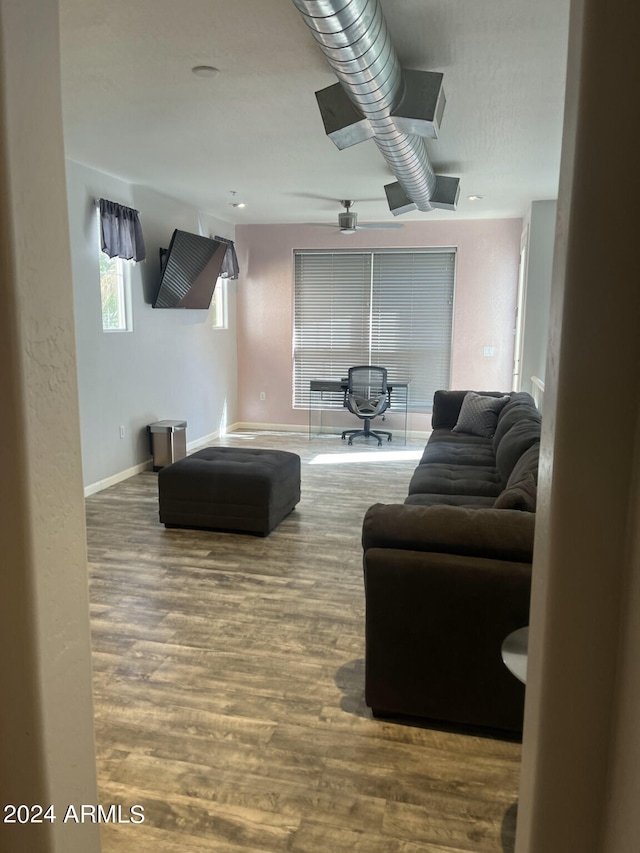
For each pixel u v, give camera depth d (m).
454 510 2.31
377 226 6.32
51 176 1.09
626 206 0.89
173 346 6.61
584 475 0.95
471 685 2.19
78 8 2.38
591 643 0.98
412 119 2.94
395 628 2.21
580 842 1.04
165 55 2.82
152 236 6.01
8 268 1.01
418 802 1.91
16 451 1.06
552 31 2.58
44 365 1.10
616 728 0.97
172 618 3.10
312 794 1.94
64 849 1.21
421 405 7.92
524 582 2.09
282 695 2.46
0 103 0.97
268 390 8.36
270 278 8.09
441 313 7.68
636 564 0.90
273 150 4.40
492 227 7.31
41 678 1.13
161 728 2.25
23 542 1.08
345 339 8.05
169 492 4.37
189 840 1.77
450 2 2.36
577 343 0.93
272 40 2.67
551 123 3.72
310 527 4.48
